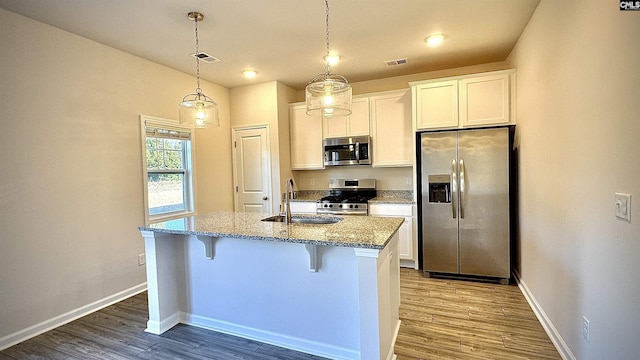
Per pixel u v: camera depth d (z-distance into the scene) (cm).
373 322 188
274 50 348
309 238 197
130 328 269
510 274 349
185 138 417
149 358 224
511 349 224
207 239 258
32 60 264
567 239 205
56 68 281
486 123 358
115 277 327
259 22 282
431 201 374
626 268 139
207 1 245
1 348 242
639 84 128
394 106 435
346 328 220
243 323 254
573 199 196
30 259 262
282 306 240
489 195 350
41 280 268
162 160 392
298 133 493
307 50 350
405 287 344
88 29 286
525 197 312
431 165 371
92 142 308
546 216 247
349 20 282
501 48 356
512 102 349
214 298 264
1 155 246
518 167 340
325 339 227
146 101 363
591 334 173
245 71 418
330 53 358
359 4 255
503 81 351
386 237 198
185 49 338
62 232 284
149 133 366
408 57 379
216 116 287
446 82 373
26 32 261
